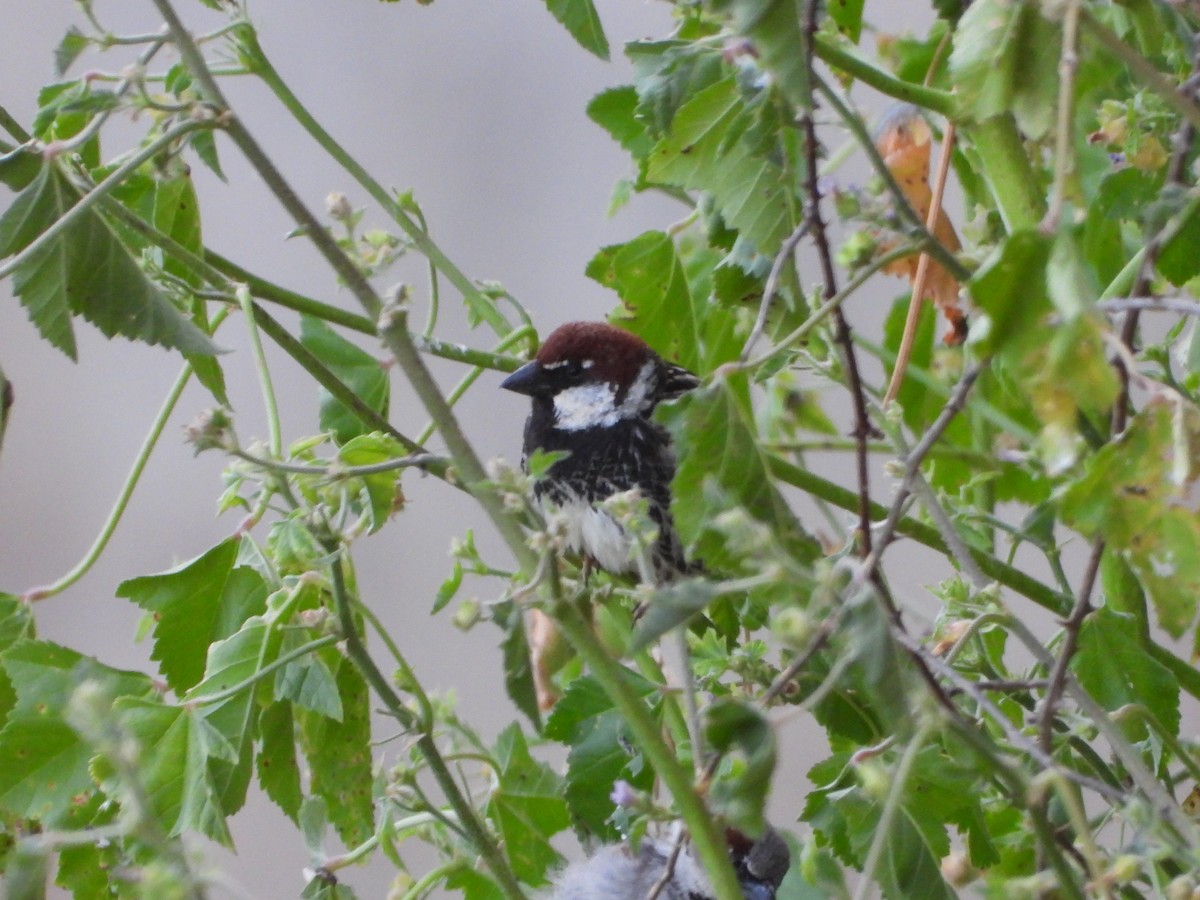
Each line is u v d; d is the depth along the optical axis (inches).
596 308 248.5
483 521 238.7
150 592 123.6
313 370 122.0
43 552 243.0
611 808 113.3
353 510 125.2
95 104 100.1
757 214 119.9
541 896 127.3
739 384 141.6
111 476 245.4
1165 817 91.6
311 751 125.3
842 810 101.3
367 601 237.3
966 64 85.2
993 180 117.2
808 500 210.5
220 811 106.5
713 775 91.7
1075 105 89.7
